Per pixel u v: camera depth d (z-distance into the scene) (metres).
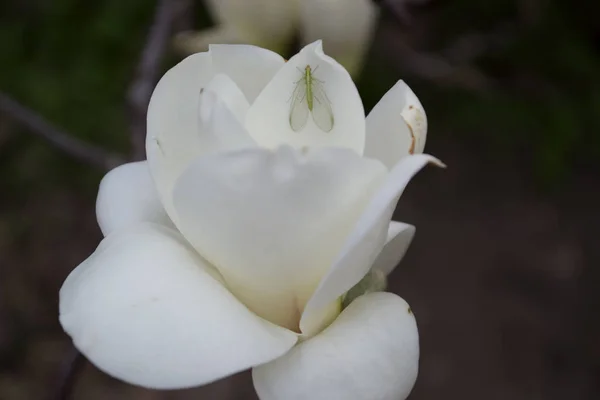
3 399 1.00
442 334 1.06
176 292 0.31
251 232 0.31
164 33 0.57
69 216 1.08
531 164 1.13
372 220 0.29
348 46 0.50
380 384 0.31
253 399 0.97
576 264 1.10
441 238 1.11
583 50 0.93
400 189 0.30
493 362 1.05
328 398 0.31
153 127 0.33
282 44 0.51
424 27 0.94
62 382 0.45
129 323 0.30
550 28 0.93
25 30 0.85
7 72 0.84
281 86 0.32
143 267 0.31
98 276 0.31
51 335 1.05
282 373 0.31
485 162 1.13
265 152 0.30
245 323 0.31
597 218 1.13
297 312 0.33
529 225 1.12
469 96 0.93
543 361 1.05
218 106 0.31
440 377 1.04
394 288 1.08
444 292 1.08
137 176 0.36
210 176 0.30
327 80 0.32
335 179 0.30
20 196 1.08
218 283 0.32
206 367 0.29
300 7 0.49
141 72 0.56
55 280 1.07
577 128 0.92
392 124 0.33
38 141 0.94
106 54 0.82
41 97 0.82
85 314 0.30
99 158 0.58
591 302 1.09
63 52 0.84
